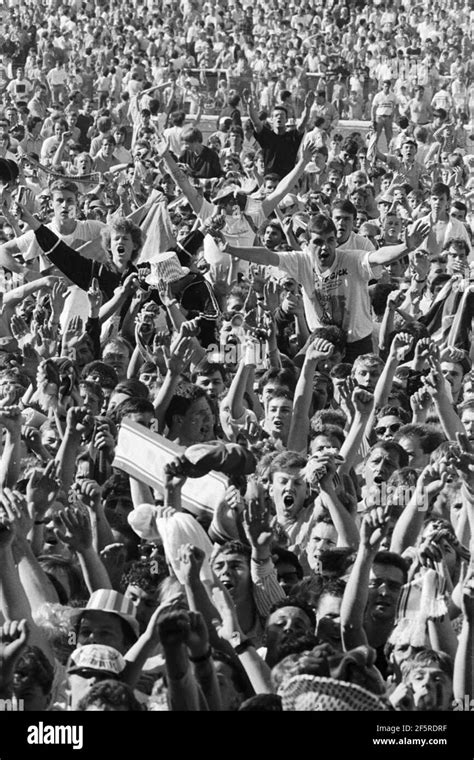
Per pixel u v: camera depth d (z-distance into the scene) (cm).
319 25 4269
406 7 4406
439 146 2805
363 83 3628
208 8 4309
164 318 1320
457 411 1122
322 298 1296
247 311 1306
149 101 3195
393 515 716
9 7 4228
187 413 1024
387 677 757
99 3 4269
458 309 1383
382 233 1847
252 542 768
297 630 729
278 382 1060
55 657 721
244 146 3044
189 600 693
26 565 755
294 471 900
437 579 744
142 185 2317
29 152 2725
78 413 891
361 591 714
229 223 1584
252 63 3803
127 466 808
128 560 858
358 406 949
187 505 836
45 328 1253
